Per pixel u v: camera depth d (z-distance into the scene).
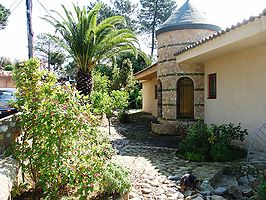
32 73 4.98
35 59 5.11
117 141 11.66
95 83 22.09
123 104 18.02
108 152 5.26
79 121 4.43
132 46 13.60
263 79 8.14
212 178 6.33
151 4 43.59
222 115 10.66
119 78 27.02
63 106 4.50
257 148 8.43
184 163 7.74
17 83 5.01
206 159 8.12
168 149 9.87
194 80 12.71
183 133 12.84
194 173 6.70
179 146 9.30
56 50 42.66
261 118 8.28
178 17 13.38
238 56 9.44
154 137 12.59
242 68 9.20
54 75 5.14
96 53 13.62
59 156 4.31
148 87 23.16
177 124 12.99
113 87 26.72
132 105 28.33
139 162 7.92
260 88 8.29
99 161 4.61
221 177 6.97
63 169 4.22
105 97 14.87
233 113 9.84
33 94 4.89
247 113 8.98
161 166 7.45
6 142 4.86
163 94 13.59
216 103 11.17
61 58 39.91
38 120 4.54
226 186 6.22
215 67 11.21
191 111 13.26
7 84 22.80
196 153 8.29
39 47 41.94
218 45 8.18
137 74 20.33
